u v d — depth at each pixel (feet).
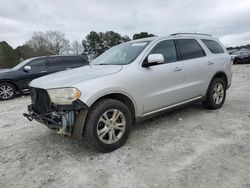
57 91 11.18
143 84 13.24
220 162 10.54
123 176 9.99
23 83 31.73
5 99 30.73
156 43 14.64
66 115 10.96
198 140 13.00
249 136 13.16
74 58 35.78
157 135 13.99
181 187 8.99
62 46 214.07
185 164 10.58
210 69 17.39
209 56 17.63
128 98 12.75
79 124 11.13
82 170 10.69
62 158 11.94
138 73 13.07
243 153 11.25
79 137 11.22
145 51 13.97
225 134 13.61
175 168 10.31
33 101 13.16
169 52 15.20
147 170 10.30
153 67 13.87
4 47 202.08
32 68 32.42
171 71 14.66
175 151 11.85
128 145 12.84
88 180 9.89
